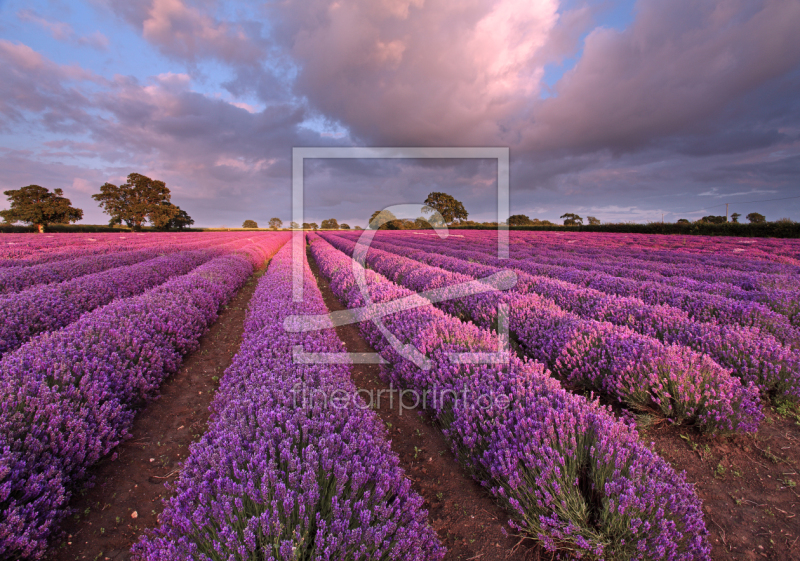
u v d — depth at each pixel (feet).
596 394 13.29
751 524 7.79
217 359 18.35
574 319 16.66
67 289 23.22
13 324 15.89
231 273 35.83
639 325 17.52
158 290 23.29
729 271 31.89
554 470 7.12
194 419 12.67
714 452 10.08
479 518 8.19
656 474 7.17
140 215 200.54
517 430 8.41
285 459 7.03
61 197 196.65
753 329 14.43
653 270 37.04
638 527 6.31
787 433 10.72
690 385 10.59
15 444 7.68
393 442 11.27
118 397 11.60
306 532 5.64
